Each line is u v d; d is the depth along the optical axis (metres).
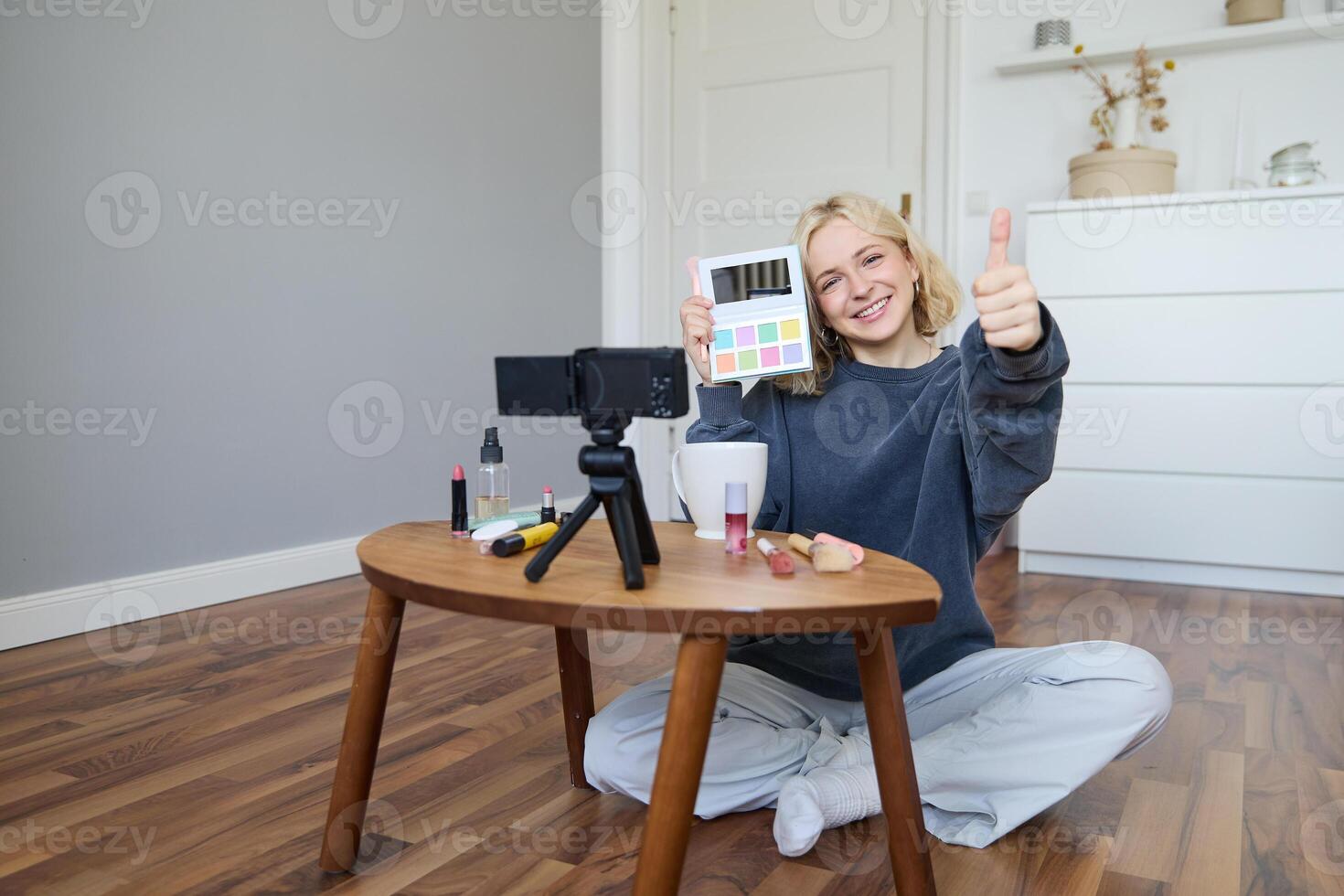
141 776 1.34
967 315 3.28
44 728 1.52
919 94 3.32
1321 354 2.54
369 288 2.74
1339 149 2.85
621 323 3.71
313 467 2.61
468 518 1.10
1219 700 1.70
